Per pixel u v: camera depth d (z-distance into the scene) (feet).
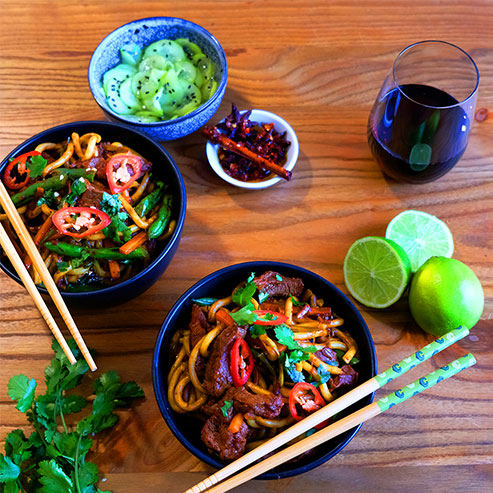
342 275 2.35
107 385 2.10
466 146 2.34
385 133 2.29
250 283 2.08
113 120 2.36
